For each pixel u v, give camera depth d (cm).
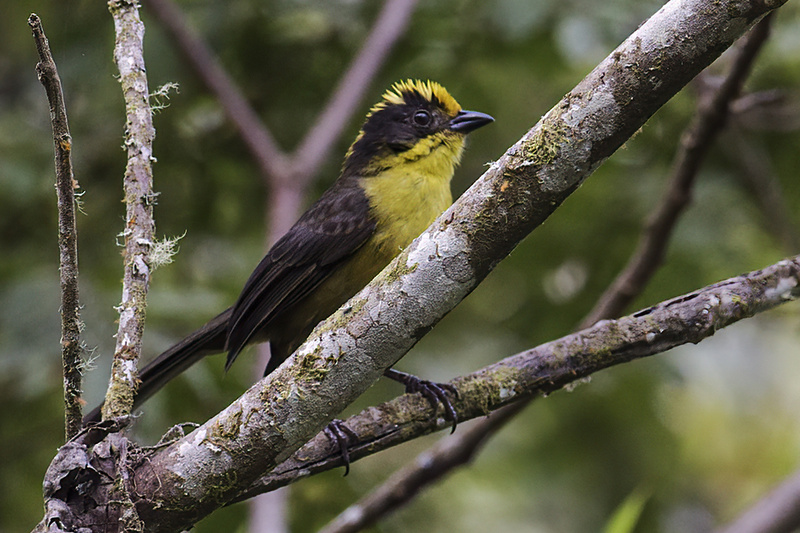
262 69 1209
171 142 1205
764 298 655
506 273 1273
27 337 1012
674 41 484
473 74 1198
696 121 859
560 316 1248
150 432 991
